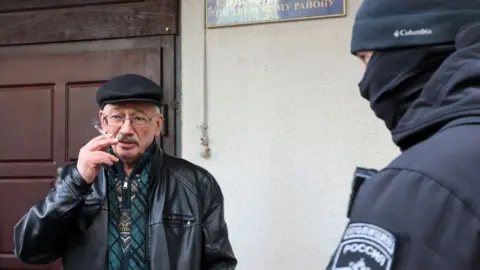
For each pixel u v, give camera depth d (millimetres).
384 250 520
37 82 2357
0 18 2395
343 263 539
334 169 2062
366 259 524
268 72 2129
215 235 1532
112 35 2281
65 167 1511
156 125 1559
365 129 2039
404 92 655
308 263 2072
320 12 2078
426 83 631
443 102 599
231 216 2135
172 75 2221
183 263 1445
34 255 1427
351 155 2049
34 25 2361
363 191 586
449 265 507
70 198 1369
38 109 2355
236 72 2158
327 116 2074
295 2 2100
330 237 2057
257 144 2129
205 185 1577
